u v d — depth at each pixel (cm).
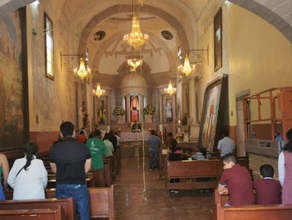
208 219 787
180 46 2730
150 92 3784
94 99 3328
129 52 3722
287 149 536
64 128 555
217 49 1725
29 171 540
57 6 1755
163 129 3256
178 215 827
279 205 436
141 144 2959
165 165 1210
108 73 3719
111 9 2520
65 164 536
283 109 729
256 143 823
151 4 2494
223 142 1171
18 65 1135
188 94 2411
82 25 2448
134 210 888
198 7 2081
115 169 1541
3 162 557
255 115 1191
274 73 1016
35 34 1327
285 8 766
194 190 1136
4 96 987
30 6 1262
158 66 3694
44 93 1462
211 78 1884
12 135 1051
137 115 3706
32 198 535
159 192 1130
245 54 1295
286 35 809
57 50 1797
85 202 546
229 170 570
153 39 3275
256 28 1166
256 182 579
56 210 435
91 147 952
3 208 495
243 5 801
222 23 1623
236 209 426
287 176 527
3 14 757
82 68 1959
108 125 3534
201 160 1073
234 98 1455
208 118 1794
